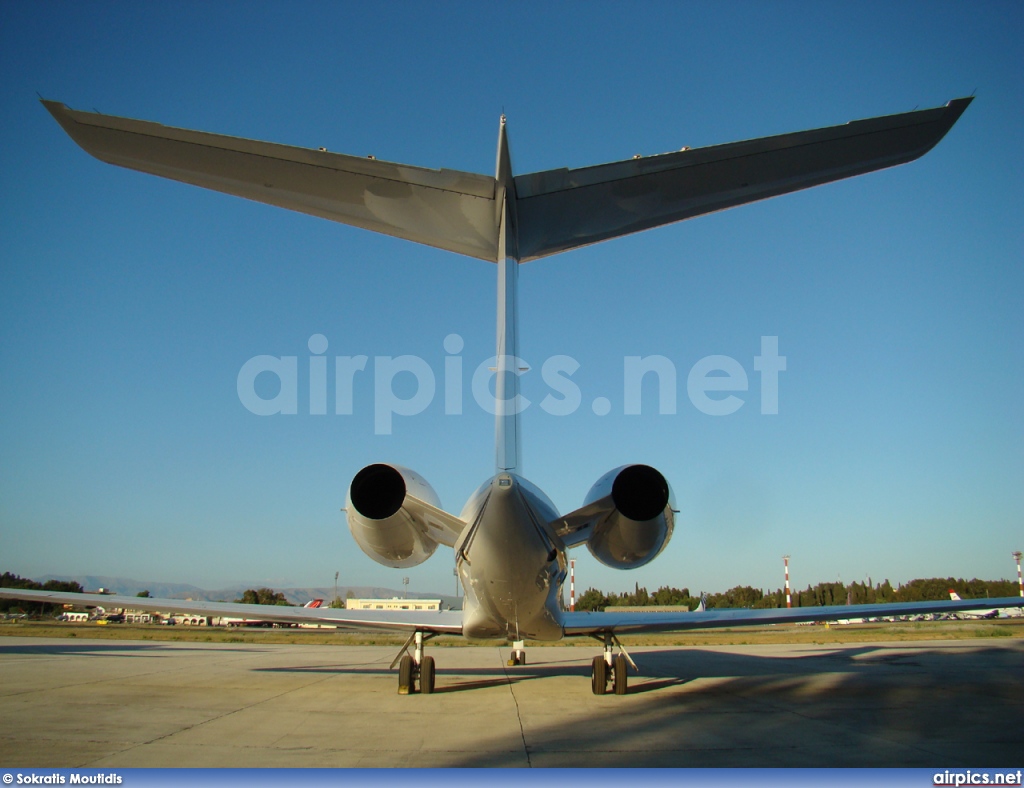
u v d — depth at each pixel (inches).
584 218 242.8
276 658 623.5
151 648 750.5
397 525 299.3
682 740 231.3
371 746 221.9
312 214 233.3
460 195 239.5
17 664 520.4
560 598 302.5
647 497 286.0
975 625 1520.7
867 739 233.9
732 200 231.9
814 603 2568.9
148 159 221.0
